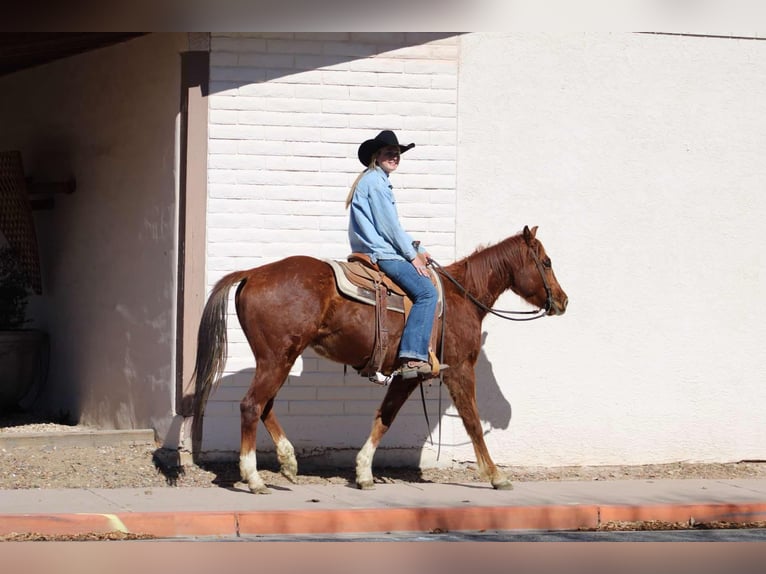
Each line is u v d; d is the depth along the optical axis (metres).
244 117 10.48
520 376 10.94
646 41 11.22
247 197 10.48
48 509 8.16
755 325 11.42
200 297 10.39
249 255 10.47
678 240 11.27
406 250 9.12
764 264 11.46
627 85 11.18
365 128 10.68
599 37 11.12
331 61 10.62
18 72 14.08
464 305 9.64
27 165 13.80
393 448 10.70
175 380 10.47
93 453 10.41
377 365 9.16
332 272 9.13
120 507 8.32
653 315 11.20
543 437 10.95
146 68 11.20
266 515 8.19
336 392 10.55
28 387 12.92
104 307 11.91
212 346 8.86
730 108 11.42
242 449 9.08
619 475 10.82
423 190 10.77
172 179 10.63
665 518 8.95
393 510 8.45
